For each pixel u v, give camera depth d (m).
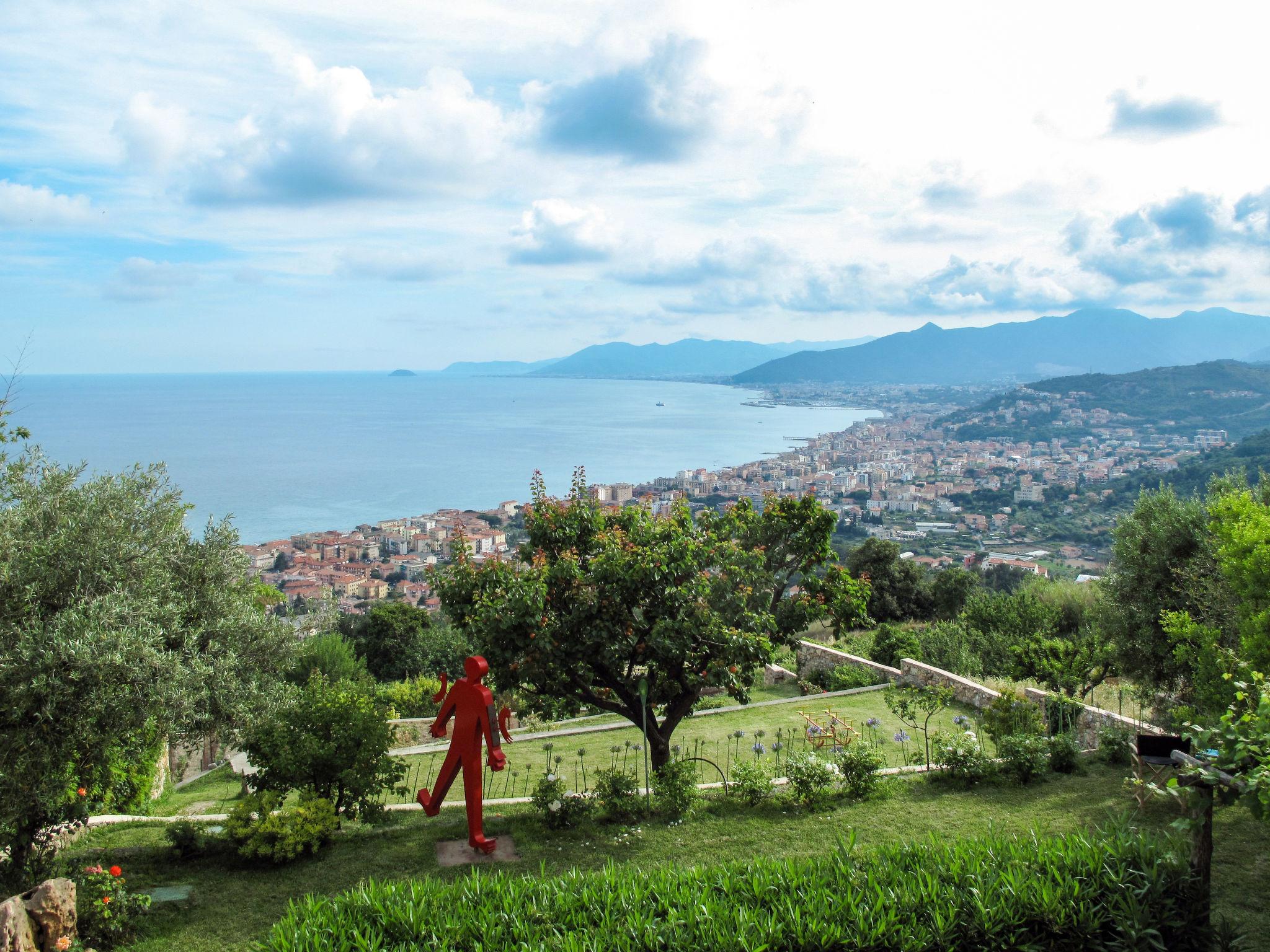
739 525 13.05
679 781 9.80
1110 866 5.80
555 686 10.73
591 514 11.71
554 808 9.60
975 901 5.40
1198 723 9.26
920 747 14.12
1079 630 24.88
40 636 7.16
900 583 39.16
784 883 5.86
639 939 5.26
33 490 8.40
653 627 10.44
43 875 7.75
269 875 8.34
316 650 22.55
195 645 8.81
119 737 7.80
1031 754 10.31
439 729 9.31
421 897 5.93
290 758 9.28
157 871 8.49
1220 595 12.52
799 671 24.02
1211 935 5.40
